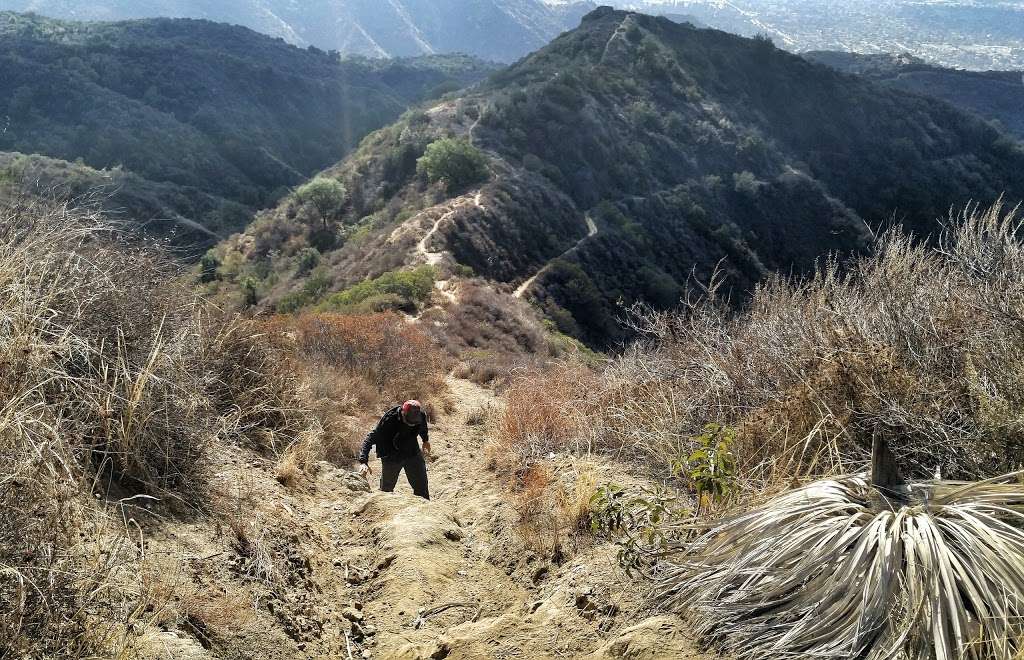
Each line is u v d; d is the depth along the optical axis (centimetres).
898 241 497
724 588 291
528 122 7231
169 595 273
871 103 9600
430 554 422
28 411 275
